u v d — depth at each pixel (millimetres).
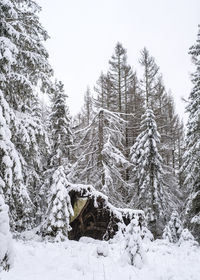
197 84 16562
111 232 12969
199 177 15266
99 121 17594
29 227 15828
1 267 5156
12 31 9875
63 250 8664
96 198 13484
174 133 32531
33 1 11453
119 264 6984
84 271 6137
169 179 22594
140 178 19609
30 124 10438
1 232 5324
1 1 9758
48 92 11695
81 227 13258
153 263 7379
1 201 6328
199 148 14969
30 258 7027
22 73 11477
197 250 10086
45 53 11648
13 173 8859
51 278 5438
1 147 8500
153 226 18188
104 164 16578
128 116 27203
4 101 9180
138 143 20938
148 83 30734
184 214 15766
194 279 5953
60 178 13109
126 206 16906
